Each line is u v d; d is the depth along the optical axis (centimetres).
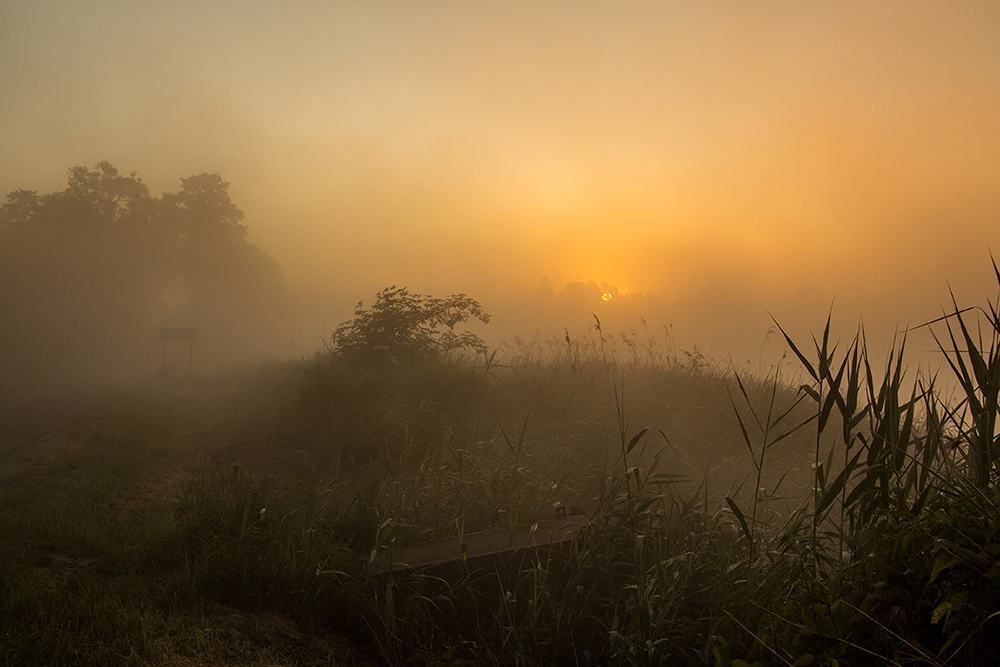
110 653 319
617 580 434
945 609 224
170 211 4894
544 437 729
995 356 284
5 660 297
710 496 588
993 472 274
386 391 882
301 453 791
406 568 431
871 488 312
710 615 364
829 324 317
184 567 434
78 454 802
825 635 263
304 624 400
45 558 449
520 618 422
